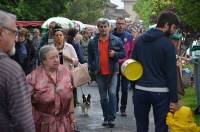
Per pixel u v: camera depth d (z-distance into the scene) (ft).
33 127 16.60
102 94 39.83
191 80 64.13
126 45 45.85
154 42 25.73
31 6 139.13
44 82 22.68
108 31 39.42
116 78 39.91
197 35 75.87
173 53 25.57
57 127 22.74
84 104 46.09
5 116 16.30
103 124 40.37
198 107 41.75
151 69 25.80
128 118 44.11
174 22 25.80
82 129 39.11
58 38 36.70
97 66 39.40
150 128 38.75
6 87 16.17
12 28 16.63
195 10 47.39
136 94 26.37
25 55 45.55
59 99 22.72
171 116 25.62
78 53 44.42
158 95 25.79
